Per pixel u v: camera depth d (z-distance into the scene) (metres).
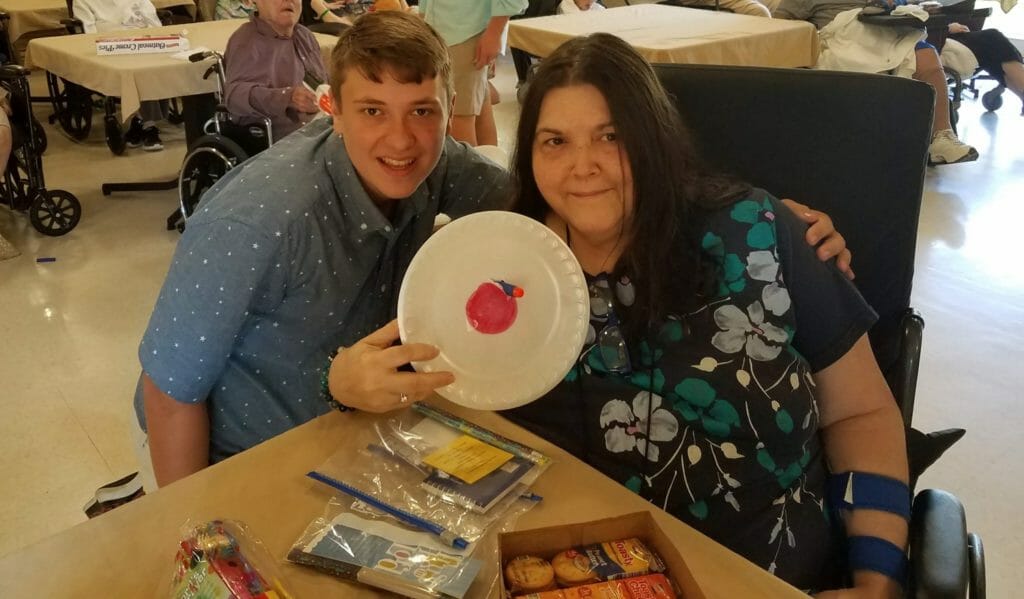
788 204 1.23
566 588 0.75
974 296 3.01
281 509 0.86
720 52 3.22
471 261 0.91
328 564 0.78
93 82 3.45
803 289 1.13
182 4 5.97
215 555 0.75
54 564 0.78
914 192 1.26
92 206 3.98
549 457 0.95
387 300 1.35
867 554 1.06
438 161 1.36
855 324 1.15
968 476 2.10
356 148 1.17
